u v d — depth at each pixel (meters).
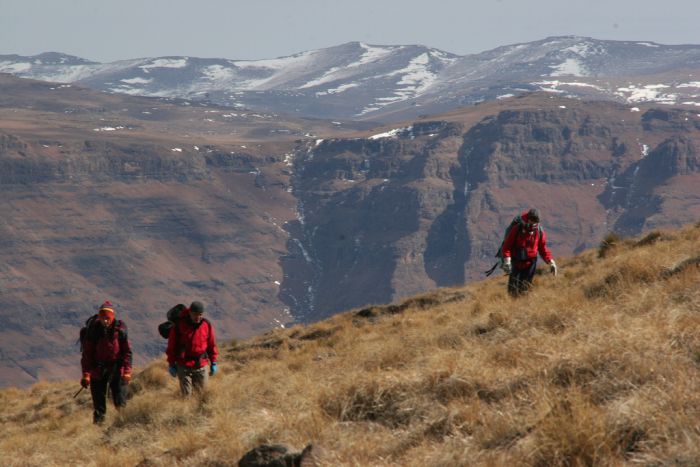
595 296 41.28
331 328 78.38
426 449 20.72
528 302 43.34
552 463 17.56
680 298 31.98
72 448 40.34
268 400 36.91
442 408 23.70
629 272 42.88
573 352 24.52
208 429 30.73
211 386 44.53
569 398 19.84
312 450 21.34
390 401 26.38
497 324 40.00
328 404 28.16
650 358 22.20
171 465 27.70
